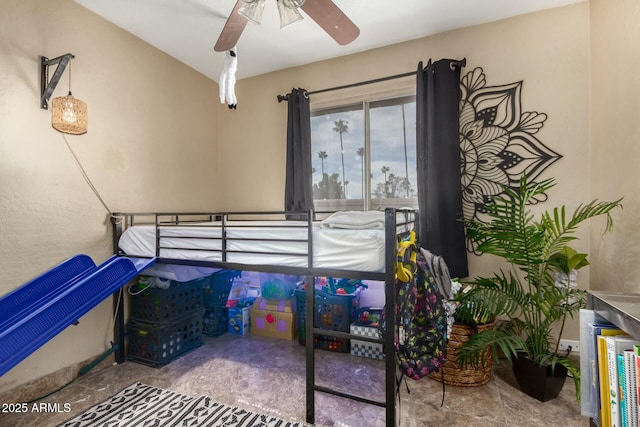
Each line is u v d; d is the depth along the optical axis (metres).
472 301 1.83
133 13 2.20
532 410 1.67
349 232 1.52
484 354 1.89
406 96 2.68
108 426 1.54
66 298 1.51
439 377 1.96
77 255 1.98
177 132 2.85
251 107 3.24
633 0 1.62
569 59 2.16
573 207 2.14
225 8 2.16
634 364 0.88
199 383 1.96
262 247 1.74
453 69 2.41
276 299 2.77
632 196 1.60
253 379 2.01
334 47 2.71
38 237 1.86
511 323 2.03
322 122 2.97
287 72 3.07
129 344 2.32
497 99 2.34
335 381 1.98
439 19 2.34
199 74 3.10
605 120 1.90
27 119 1.81
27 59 1.82
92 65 2.16
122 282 1.78
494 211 1.78
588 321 1.16
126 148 2.39
